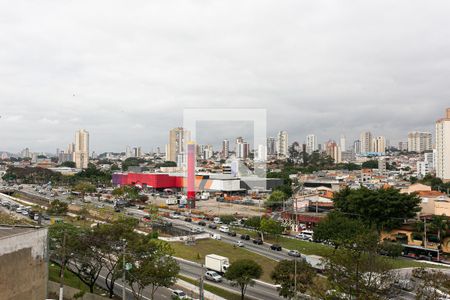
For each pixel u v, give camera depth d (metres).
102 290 64.12
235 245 98.69
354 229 87.69
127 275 57.12
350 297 49.19
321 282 56.81
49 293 55.81
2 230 43.94
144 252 58.41
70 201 173.62
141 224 124.12
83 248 60.56
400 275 63.72
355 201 105.69
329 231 89.88
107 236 61.03
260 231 107.44
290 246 99.31
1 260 38.69
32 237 43.28
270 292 66.44
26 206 157.12
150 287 67.56
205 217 142.00
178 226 123.06
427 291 56.12
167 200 174.75
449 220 95.19
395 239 101.50
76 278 67.31
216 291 66.00
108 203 178.62
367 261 52.47
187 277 73.19
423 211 116.50
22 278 41.53
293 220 129.38
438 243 94.56
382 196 103.75
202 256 88.81
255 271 61.69
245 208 165.75
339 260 51.75
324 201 152.75
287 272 59.53
